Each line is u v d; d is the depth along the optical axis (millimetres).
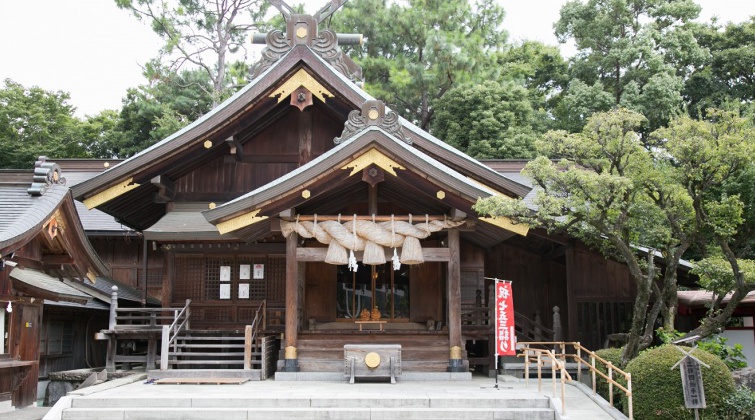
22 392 14219
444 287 18203
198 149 18109
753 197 19844
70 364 20594
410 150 14352
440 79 33219
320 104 19172
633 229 14289
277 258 18594
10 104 38031
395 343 15383
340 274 18281
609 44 35719
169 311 17906
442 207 15742
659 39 34031
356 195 16875
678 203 13422
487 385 13906
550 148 13344
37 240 13852
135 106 39531
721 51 33781
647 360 11617
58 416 10977
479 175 16953
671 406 11039
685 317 18531
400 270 18375
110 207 18578
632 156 13320
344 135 15125
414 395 11844
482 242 18250
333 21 35844
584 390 13078
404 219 15133
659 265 17891
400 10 34688
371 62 33625
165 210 19422
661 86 31234
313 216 15000
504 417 10961
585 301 19141
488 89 32594
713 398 11016
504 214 13289
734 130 12422
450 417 10953
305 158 19125
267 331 16906
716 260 13539
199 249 18484
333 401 11430
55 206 13086
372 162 14500
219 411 11000
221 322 18312
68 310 20281
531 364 16047
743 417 10797
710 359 11367
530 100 37531
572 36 37188
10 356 13570
